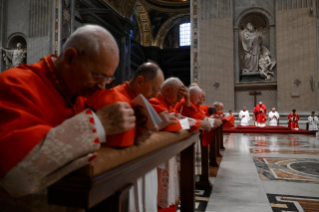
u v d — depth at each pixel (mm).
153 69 1740
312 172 4832
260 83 15438
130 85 1816
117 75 22875
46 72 1174
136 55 28609
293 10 15047
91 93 1212
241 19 16172
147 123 1134
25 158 781
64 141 814
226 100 15359
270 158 6320
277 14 15344
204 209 2938
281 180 4250
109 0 21750
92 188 796
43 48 16609
